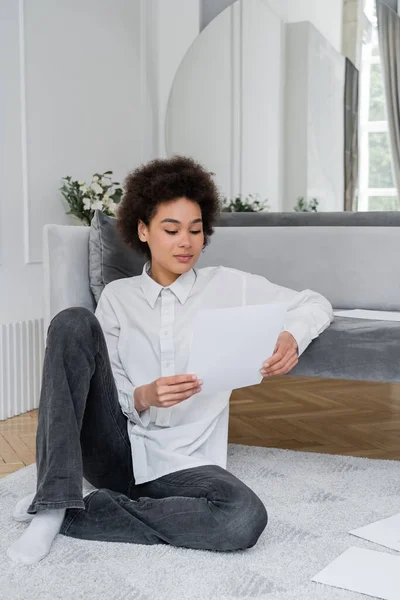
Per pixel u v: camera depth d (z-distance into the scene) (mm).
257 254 2803
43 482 1438
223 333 1420
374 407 3088
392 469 2102
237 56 4453
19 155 3225
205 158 4551
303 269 2758
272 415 2936
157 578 1355
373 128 4273
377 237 2688
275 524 1647
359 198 4324
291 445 2479
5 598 1278
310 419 2867
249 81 4441
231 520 1438
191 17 4504
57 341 1493
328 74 4312
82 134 3750
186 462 1564
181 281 1686
